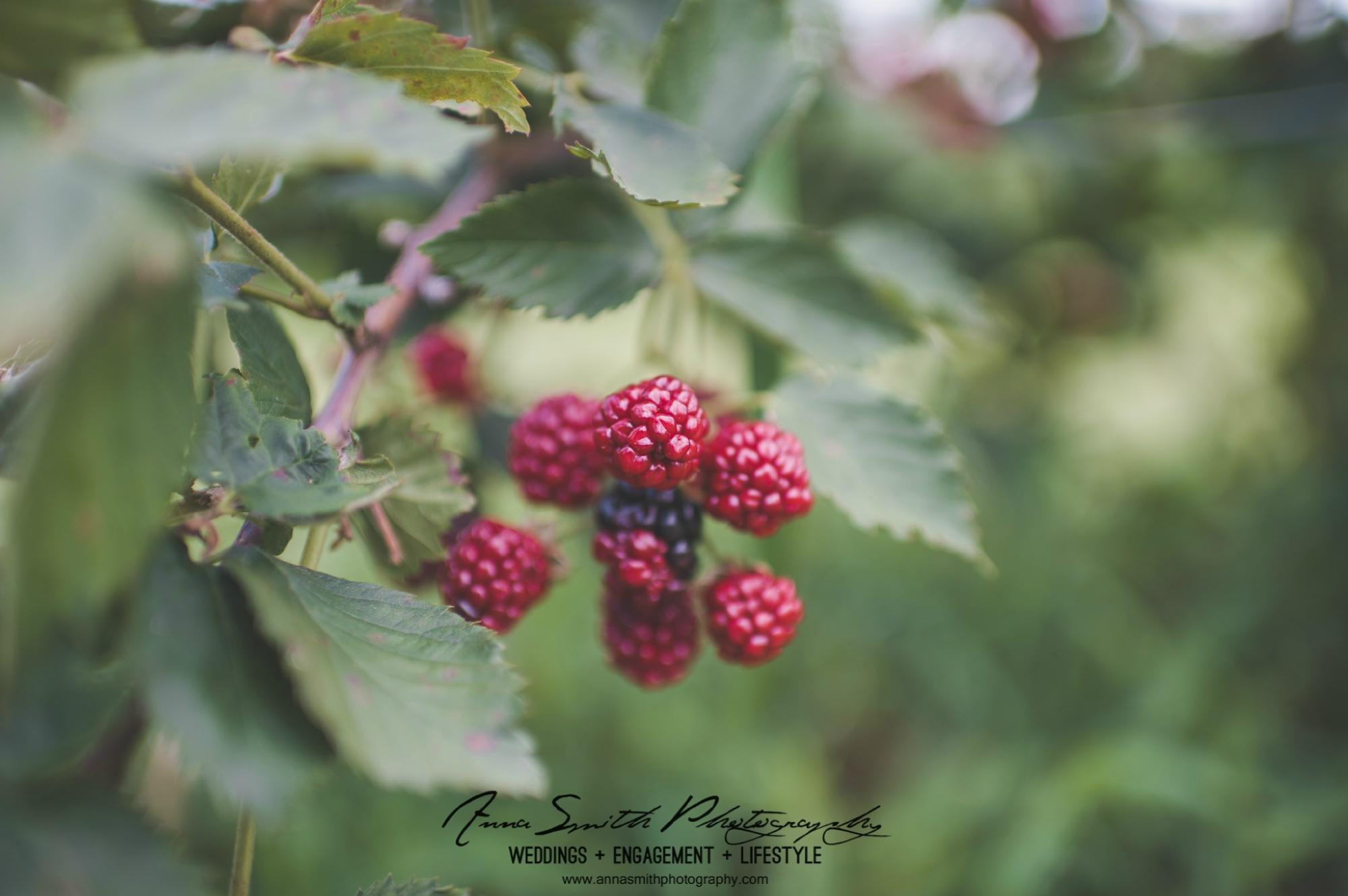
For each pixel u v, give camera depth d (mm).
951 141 625
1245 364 789
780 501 372
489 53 341
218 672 316
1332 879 663
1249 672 771
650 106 396
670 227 403
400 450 362
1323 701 771
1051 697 773
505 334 467
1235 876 608
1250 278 758
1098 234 733
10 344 280
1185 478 832
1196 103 633
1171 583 869
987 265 711
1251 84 637
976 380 811
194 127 279
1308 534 783
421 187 459
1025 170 634
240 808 327
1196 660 715
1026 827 625
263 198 364
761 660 384
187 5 394
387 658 324
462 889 350
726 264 408
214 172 354
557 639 678
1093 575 804
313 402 362
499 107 347
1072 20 626
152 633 314
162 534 321
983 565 394
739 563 389
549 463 386
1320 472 821
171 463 285
